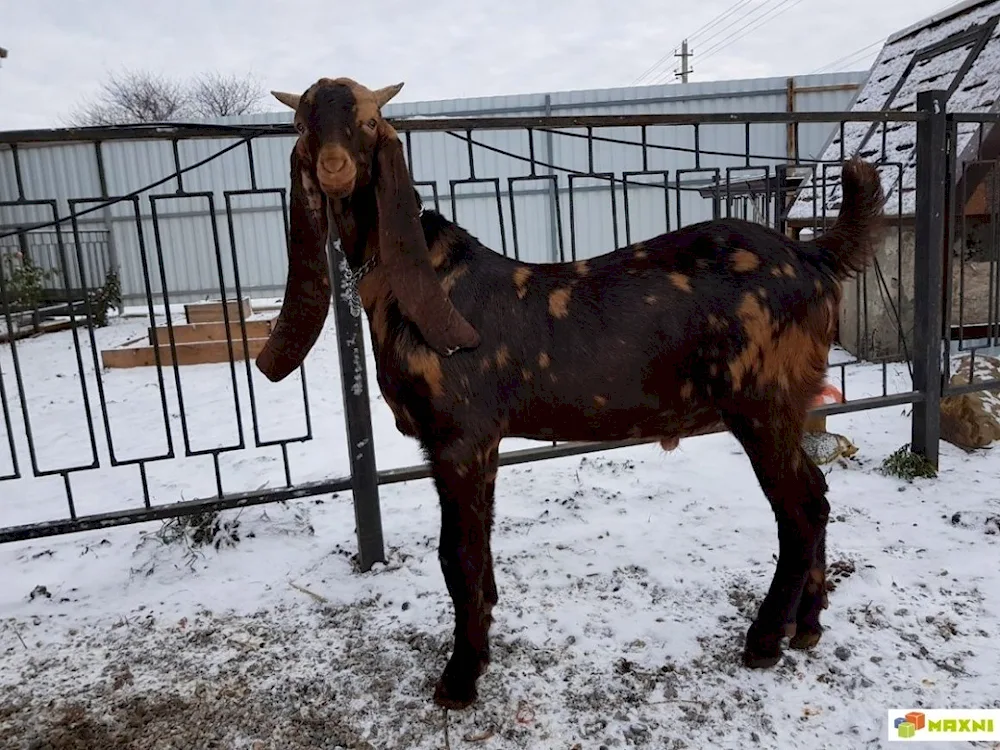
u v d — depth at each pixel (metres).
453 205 3.21
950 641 2.48
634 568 3.08
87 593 3.17
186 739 2.24
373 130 1.99
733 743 2.09
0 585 3.27
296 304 2.47
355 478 3.16
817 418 4.09
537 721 2.22
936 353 3.85
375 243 2.19
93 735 2.27
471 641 2.28
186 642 2.76
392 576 3.14
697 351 2.23
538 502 3.85
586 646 2.57
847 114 3.60
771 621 2.36
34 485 4.53
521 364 2.22
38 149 13.42
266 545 3.49
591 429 2.34
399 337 2.17
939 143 3.71
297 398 6.47
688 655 2.49
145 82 33.75
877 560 3.00
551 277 2.32
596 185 13.31
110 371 8.05
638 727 2.15
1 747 2.23
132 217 13.82
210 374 7.63
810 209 7.46
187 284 14.14
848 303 7.22
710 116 3.44
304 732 2.24
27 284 10.83
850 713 2.17
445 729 2.21
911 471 3.85
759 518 3.49
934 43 7.23
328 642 2.71
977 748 2.00
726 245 2.32
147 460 3.16
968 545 3.10
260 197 13.86
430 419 2.18
